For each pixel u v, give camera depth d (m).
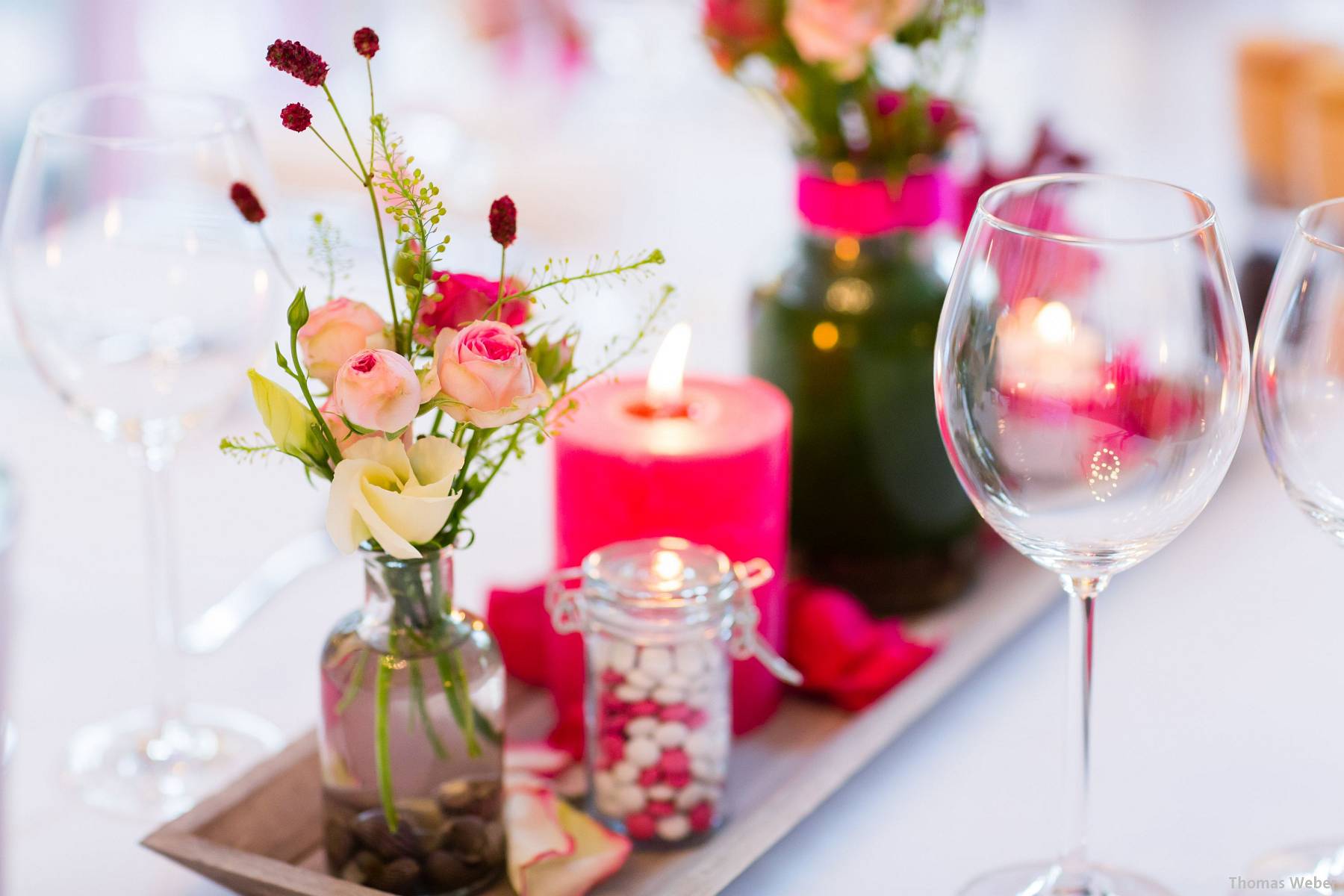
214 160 1.04
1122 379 0.90
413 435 0.95
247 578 1.18
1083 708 0.96
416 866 0.98
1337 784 1.03
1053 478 0.91
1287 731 1.06
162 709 1.08
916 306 1.15
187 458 1.27
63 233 1.03
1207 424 0.90
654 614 0.99
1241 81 1.79
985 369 0.91
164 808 1.04
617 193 1.62
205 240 1.04
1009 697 1.09
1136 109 2.03
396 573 0.96
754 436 1.07
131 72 2.52
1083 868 0.97
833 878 0.99
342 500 0.91
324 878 0.96
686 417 1.09
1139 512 0.91
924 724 1.08
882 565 1.17
